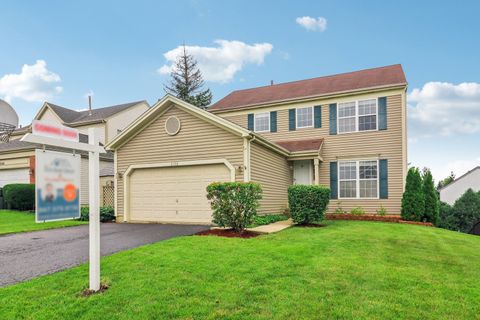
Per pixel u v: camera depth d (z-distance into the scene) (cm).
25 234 955
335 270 532
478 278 511
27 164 2027
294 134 1767
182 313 368
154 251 656
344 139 1658
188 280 476
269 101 1823
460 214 2233
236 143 1175
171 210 1280
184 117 1268
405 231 1031
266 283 467
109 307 384
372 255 650
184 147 1262
